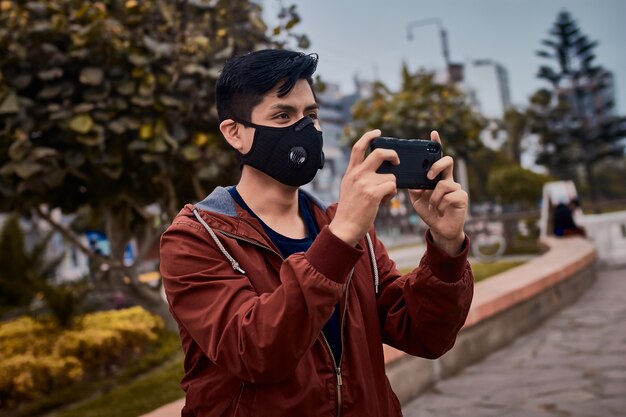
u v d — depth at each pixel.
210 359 1.10
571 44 36.34
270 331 1.00
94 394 4.18
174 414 2.39
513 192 32.47
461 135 10.84
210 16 4.42
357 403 1.18
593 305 6.18
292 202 1.33
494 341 4.55
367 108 11.24
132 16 3.99
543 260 7.04
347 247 1.02
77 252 21.66
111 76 3.83
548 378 3.68
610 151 36.50
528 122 41.59
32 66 3.78
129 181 4.27
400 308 1.36
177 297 1.15
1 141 3.72
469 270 1.26
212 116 4.06
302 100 1.27
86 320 5.10
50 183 3.71
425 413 3.23
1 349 4.37
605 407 3.06
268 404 1.11
